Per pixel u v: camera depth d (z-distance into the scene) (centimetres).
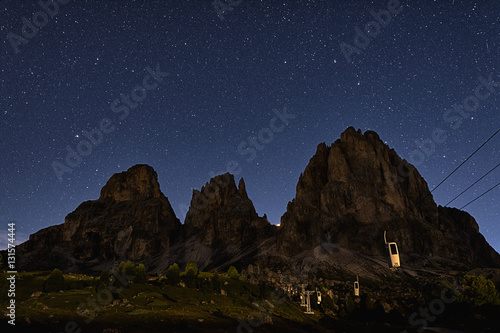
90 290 7238
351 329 7744
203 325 5841
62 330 4588
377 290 17738
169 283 8962
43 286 7125
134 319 5681
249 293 10006
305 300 10231
